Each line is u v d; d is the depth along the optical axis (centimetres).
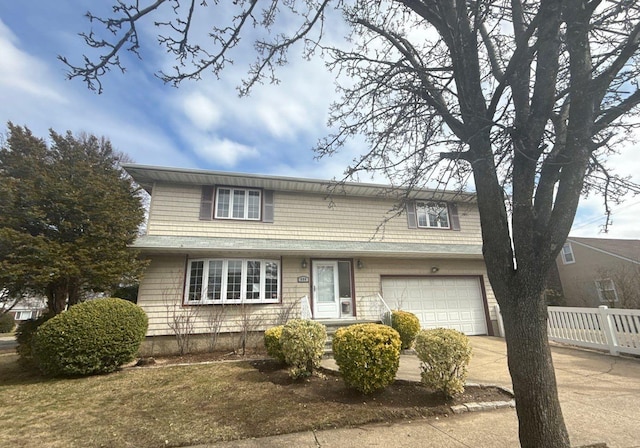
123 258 923
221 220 1123
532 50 266
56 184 910
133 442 393
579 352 845
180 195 1111
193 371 709
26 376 734
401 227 1305
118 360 731
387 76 373
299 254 1089
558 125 299
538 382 249
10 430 433
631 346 786
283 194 1225
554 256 265
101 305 754
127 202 1130
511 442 370
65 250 857
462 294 1252
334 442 382
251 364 762
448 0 324
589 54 285
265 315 1036
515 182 287
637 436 376
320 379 621
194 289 1004
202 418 455
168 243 983
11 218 831
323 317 1102
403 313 973
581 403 484
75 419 466
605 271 1992
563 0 241
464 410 468
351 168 398
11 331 2650
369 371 516
